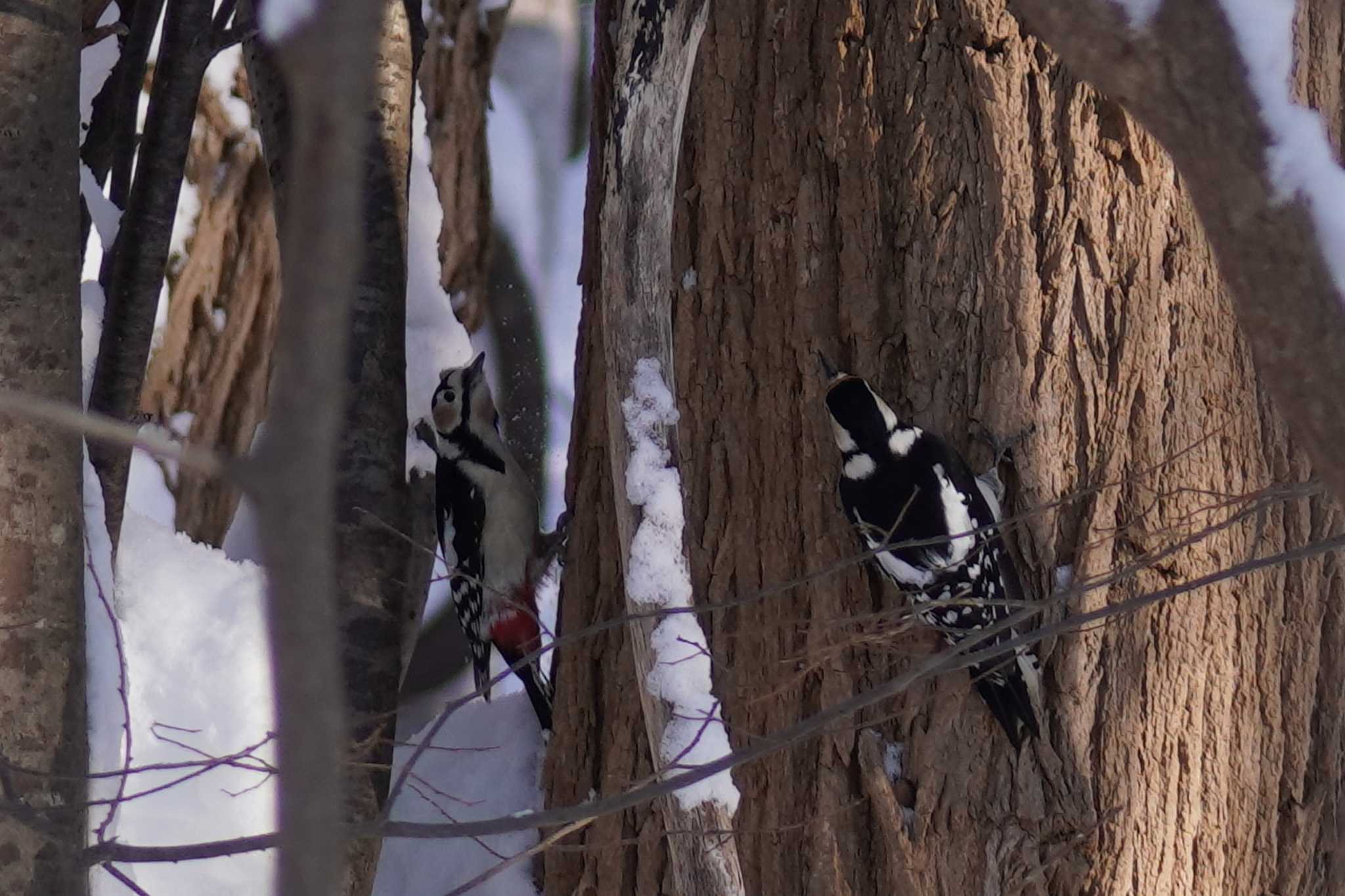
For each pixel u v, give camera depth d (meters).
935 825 8.96
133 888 6.99
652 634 8.51
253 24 10.99
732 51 9.80
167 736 9.97
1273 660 9.70
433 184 15.34
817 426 9.49
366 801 10.26
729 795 8.30
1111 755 9.03
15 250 8.14
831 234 9.62
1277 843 9.73
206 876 9.66
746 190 9.79
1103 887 8.95
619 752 10.00
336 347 2.58
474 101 15.99
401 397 11.23
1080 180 9.32
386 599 10.84
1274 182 4.88
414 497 14.09
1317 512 9.91
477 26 15.92
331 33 2.46
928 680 9.02
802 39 9.72
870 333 9.48
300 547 2.62
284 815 2.71
